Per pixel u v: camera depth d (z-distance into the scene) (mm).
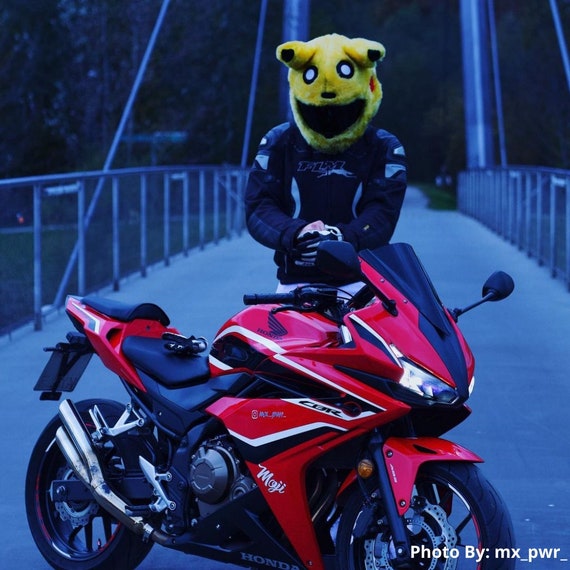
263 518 3955
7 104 42812
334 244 3611
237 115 56594
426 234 23547
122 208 13656
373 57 4566
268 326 3957
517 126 55125
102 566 4371
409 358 3605
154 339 4441
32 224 10344
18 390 7754
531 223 17828
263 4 38188
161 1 41781
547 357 8914
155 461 4238
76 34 42750
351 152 4637
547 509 5250
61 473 4609
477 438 6504
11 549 4809
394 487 3633
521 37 57688
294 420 3777
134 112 42156
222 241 20969
